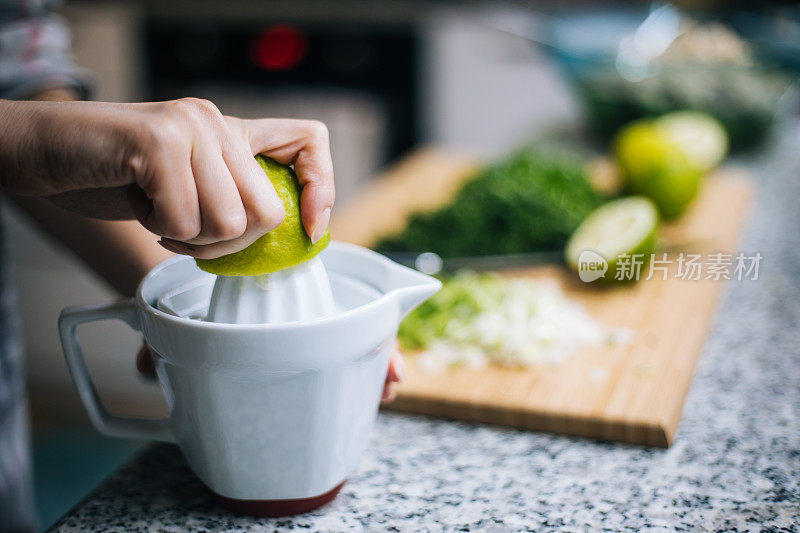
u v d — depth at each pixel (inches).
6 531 28.7
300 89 87.4
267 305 17.5
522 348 27.4
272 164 16.2
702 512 18.9
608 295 34.9
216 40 87.2
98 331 67.9
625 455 22.0
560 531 18.2
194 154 14.0
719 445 22.3
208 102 14.9
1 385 28.8
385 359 17.7
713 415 24.1
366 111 86.4
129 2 86.3
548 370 27.1
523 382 26.0
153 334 16.0
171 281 18.7
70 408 67.9
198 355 15.4
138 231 24.9
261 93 88.6
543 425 23.6
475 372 27.1
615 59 57.2
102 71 88.7
